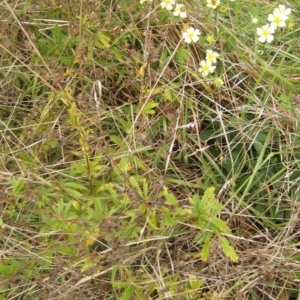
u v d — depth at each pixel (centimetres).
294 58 46
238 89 46
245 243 41
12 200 39
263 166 43
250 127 44
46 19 47
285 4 50
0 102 47
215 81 43
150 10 44
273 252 40
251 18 47
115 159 41
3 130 44
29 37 41
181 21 47
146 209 37
